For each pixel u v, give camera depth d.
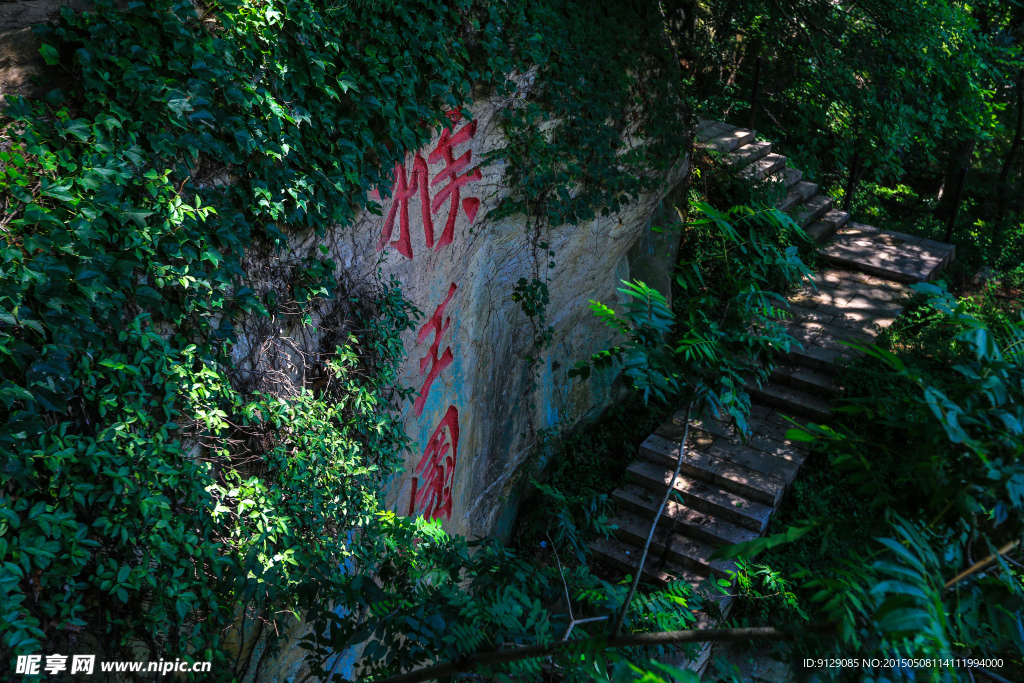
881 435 7.15
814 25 8.34
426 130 4.13
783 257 2.45
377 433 3.81
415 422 4.68
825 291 9.15
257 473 3.17
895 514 1.73
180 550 2.68
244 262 3.22
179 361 2.88
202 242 2.93
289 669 3.45
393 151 3.92
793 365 8.02
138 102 2.76
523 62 4.95
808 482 7.17
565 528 4.08
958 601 1.69
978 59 8.21
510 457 6.63
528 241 5.86
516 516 7.16
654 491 7.18
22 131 2.55
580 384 7.60
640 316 2.41
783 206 9.88
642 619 3.12
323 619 2.59
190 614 2.77
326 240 3.68
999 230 12.06
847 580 1.73
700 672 5.60
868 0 7.74
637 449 7.64
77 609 2.41
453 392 5.23
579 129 5.75
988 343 1.79
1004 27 11.35
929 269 9.42
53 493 2.41
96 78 2.71
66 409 2.43
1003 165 13.00
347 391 3.72
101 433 2.51
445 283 4.87
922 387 1.72
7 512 2.21
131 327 2.68
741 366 2.44
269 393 3.25
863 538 6.20
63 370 2.39
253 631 3.07
